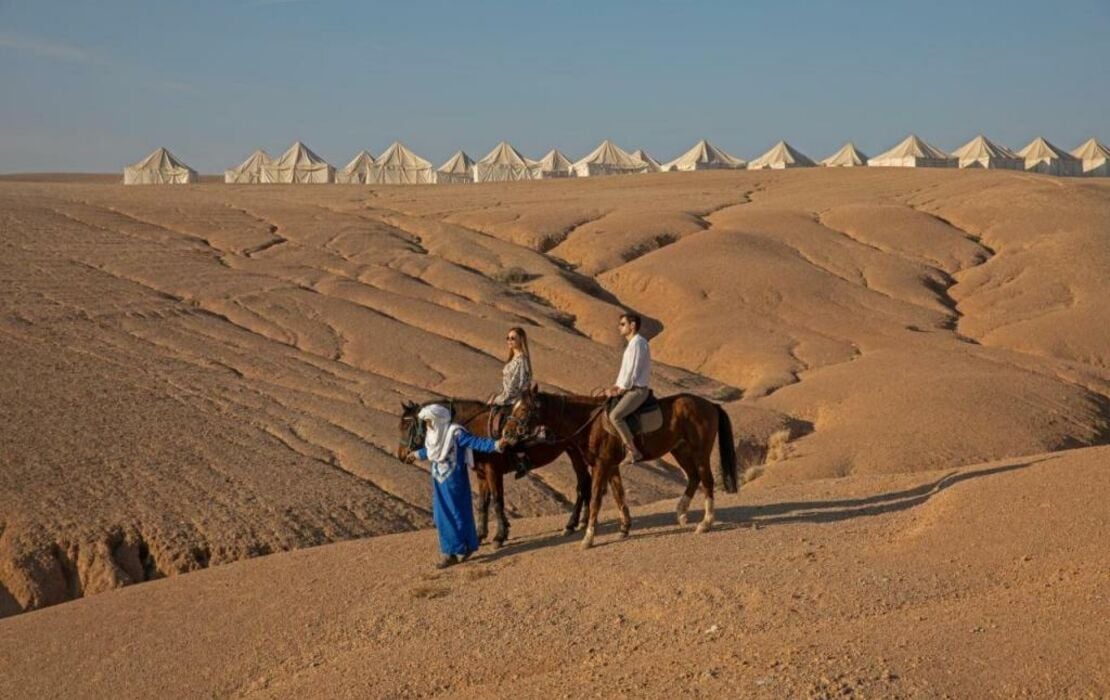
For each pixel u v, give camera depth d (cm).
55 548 1953
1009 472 1382
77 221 5000
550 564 1277
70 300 3656
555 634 1071
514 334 1423
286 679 1082
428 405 1395
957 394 3030
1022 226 5294
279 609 1266
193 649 1186
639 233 5209
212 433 2580
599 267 4878
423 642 1099
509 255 4881
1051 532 1142
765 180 7744
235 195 6781
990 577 1082
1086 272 4622
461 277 4441
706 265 4653
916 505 1424
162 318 3619
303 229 5169
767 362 3644
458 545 1348
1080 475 1284
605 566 1229
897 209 5684
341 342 3553
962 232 5447
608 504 2320
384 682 1021
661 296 4466
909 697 809
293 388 3050
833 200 6294
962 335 4172
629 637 1045
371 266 4569
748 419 2964
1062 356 3897
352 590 1299
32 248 4334
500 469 1435
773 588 1098
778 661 893
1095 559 1045
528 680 973
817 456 2630
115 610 1380
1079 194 5784
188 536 2017
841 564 1161
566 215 5647
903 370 3362
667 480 2552
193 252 4638
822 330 4075
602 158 10381
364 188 7806
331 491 2266
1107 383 3431
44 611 1456
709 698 850
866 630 950
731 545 1282
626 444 1336
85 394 2767
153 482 2241
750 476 2577
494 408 1403
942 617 962
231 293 3972
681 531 1402
